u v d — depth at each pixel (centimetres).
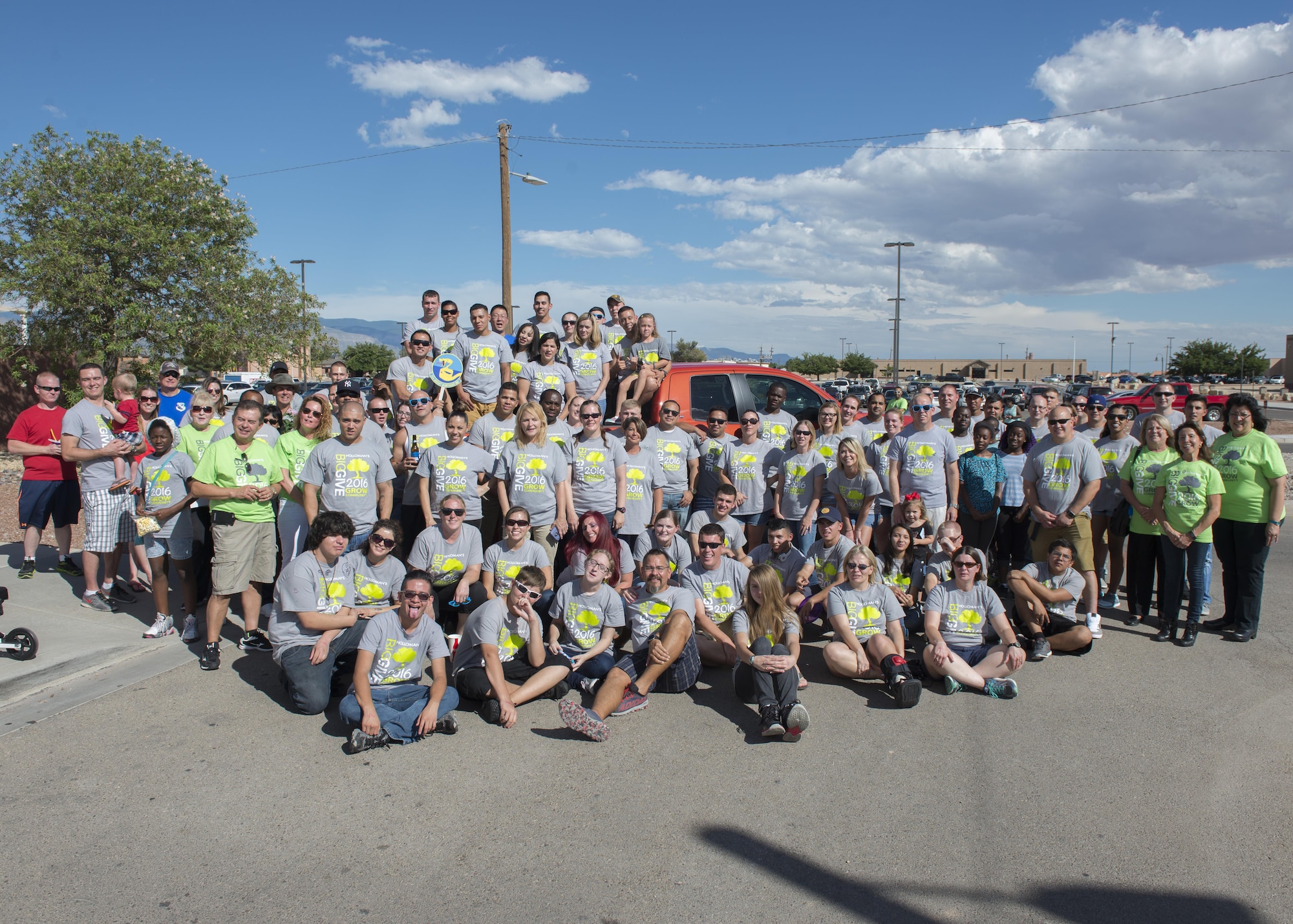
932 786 390
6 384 1766
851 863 325
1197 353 8244
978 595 536
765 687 452
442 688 448
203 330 1781
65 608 641
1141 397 2773
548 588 553
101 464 641
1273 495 590
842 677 545
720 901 300
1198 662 567
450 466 613
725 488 629
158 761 409
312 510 580
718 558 558
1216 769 406
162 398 816
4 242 1683
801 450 689
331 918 289
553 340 778
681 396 801
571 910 294
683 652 512
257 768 404
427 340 762
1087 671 552
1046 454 634
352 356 6212
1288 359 8538
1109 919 290
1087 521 620
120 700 486
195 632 587
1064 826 353
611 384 850
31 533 717
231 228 1859
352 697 434
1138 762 414
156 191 1733
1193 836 344
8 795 374
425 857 329
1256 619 609
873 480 650
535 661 505
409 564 572
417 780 395
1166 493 609
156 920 288
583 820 358
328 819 357
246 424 530
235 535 530
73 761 408
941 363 12244
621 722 470
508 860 326
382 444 655
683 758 421
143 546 656
